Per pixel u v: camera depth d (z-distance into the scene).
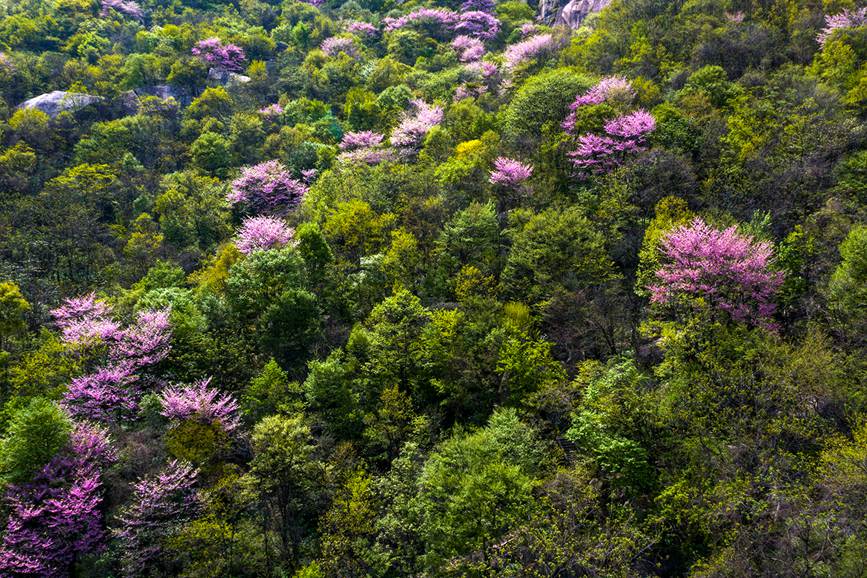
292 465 30.39
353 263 47.69
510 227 45.00
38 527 30.00
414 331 37.47
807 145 39.97
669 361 29.09
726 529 21.72
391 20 110.12
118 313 49.16
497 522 24.28
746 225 35.19
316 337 40.75
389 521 28.39
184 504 30.75
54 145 79.12
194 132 84.31
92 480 30.91
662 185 40.88
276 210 66.56
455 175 51.28
